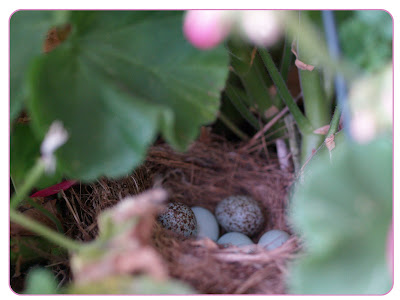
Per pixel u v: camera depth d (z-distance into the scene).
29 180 0.51
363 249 0.42
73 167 0.49
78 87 0.50
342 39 0.48
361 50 0.46
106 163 0.49
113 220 0.48
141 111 0.47
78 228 0.74
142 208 0.47
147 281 0.44
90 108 0.50
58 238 0.50
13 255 0.67
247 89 0.90
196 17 0.43
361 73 0.44
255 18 0.43
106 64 0.52
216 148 1.02
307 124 0.78
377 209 0.42
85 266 0.45
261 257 0.65
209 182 1.02
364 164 0.43
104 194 0.74
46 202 0.75
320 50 0.49
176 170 1.00
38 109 0.46
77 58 0.52
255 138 0.98
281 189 0.95
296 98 0.94
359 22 0.47
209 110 0.55
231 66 0.78
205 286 0.60
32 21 0.52
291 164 0.95
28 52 0.51
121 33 0.54
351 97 0.43
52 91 0.48
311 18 0.52
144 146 0.48
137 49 0.54
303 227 0.44
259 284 0.61
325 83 0.76
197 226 0.88
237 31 0.43
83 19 0.53
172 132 0.48
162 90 0.53
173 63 0.54
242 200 0.94
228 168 1.02
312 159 0.72
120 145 0.49
